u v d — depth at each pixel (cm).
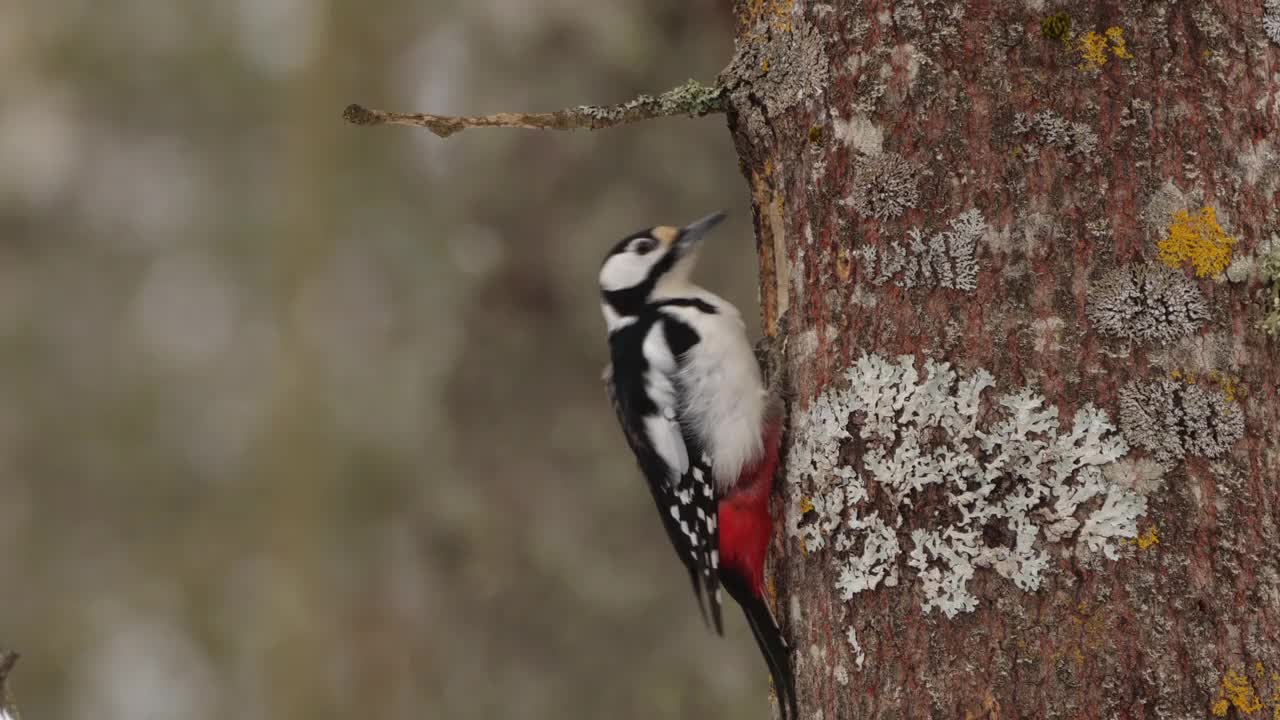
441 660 1274
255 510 2325
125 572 2395
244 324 2430
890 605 581
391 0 1775
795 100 637
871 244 597
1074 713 541
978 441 564
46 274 2436
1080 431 550
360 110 677
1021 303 563
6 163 2366
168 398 2447
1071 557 548
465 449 1270
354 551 1672
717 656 1202
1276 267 552
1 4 2341
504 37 1280
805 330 631
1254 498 544
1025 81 568
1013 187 568
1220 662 536
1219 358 548
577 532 1234
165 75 2356
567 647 1222
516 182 1259
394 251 1734
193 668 2336
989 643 557
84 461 2425
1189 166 556
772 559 752
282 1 2312
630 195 1234
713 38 1248
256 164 2383
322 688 1566
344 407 1739
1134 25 561
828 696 609
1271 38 565
